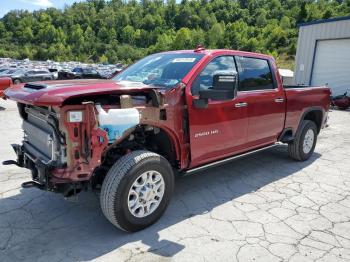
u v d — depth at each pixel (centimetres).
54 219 371
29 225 357
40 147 347
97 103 311
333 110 1530
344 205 427
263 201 433
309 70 1866
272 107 502
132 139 367
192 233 348
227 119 427
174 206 411
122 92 320
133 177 325
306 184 498
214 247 324
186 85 377
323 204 429
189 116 379
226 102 421
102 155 324
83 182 331
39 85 329
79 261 297
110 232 347
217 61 423
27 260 297
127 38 14600
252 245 329
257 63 488
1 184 463
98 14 16650
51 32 14500
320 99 617
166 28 15450
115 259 301
